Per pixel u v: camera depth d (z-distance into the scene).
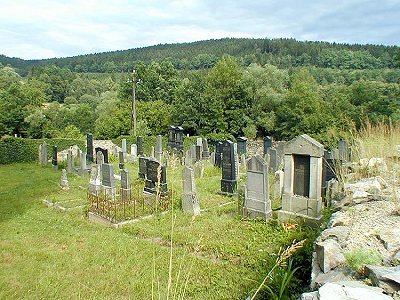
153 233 9.91
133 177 19.16
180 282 6.69
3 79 63.78
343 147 16.97
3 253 8.79
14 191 17.64
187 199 12.04
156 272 7.26
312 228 8.91
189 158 21.58
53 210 13.62
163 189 13.10
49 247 9.23
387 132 10.73
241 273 6.95
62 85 85.50
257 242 8.55
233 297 6.02
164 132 46.81
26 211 13.41
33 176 22.23
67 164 24.59
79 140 33.41
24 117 41.25
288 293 5.00
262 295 5.17
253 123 42.28
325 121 34.50
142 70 55.34
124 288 6.68
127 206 12.68
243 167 21.50
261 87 43.03
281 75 45.91
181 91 44.81
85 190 17.20
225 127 42.03
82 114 56.47
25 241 9.73
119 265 7.79
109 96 68.75
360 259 3.89
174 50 131.25
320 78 68.00
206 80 44.59
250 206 10.98
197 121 43.16
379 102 30.53
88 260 8.17
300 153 9.56
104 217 11.53
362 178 8.96
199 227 10.12
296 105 37.72
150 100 52.28
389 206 6.00
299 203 9.68
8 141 30.25
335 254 4.18
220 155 21.62
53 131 42.75
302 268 5.54
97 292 6.57
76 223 11.70
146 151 35.19
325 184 11.66
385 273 3.38
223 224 10.31
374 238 4.64
